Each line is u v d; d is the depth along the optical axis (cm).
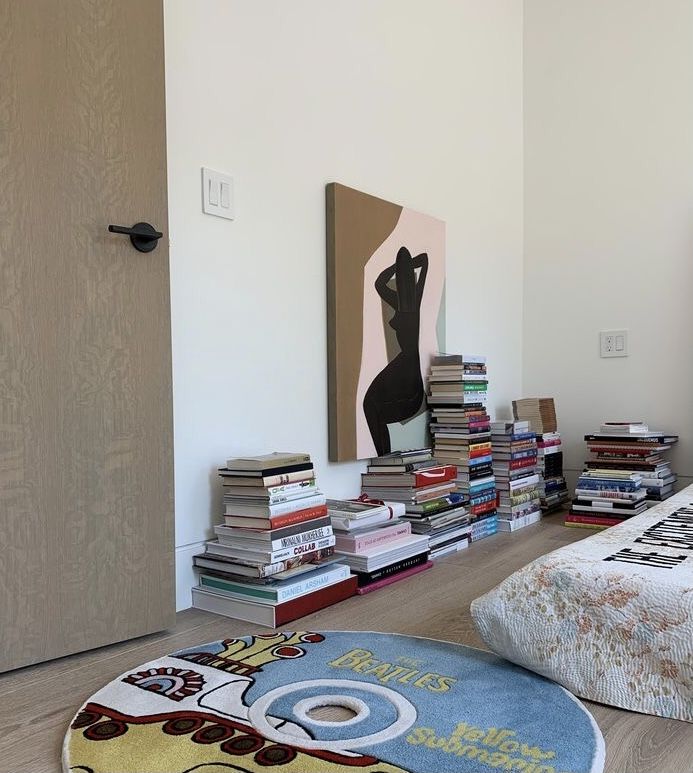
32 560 143
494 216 335
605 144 336
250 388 208
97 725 117
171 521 168
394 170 268
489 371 332
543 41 352
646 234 325
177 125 187
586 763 103
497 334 338
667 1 318
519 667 141
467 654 148
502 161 342
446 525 247
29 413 143
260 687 132
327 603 186
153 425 165
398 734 112
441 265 290
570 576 135
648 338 324
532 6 355
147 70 164
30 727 119
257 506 180
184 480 188
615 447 301
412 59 279
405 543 218
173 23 187
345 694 128
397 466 242
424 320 279
